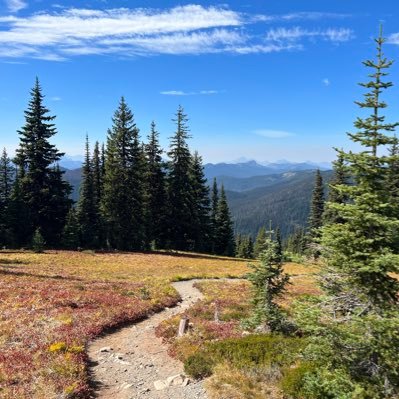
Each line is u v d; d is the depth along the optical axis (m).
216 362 12.27
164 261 46.41
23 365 11.65
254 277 15.08
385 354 7.60
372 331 7.86
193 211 61.91
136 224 56.88
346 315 8.60
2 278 25.69
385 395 7.61
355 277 8.37
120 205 56.03
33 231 52.78
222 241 76.31
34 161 53.06
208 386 10.80
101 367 12.91
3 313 17.47
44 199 53.97
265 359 11.93
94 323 17.20
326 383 8.18
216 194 83.69
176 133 59.41
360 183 8.40
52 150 54.62
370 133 8.24
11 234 51.16
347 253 8.38
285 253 9.65
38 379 10.80
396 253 8.13
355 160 8.06
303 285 31.69
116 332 17.38
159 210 60.25
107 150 59.62
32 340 14.12
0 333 14.70
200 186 66.44
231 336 15.47
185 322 16.62
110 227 56.56
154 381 11.89
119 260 44.66
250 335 14.23
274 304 15.23
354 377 8.07
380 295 8.34
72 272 33.69
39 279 26.89
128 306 20.83
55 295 21.53
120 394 10.94
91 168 66.06
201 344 14.41
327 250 8.83
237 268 44.28
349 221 8.42
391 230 7.93
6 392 9.91
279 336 13.72
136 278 33.22
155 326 18.62
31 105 53.62
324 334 8.32
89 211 58.53
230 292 27.91
